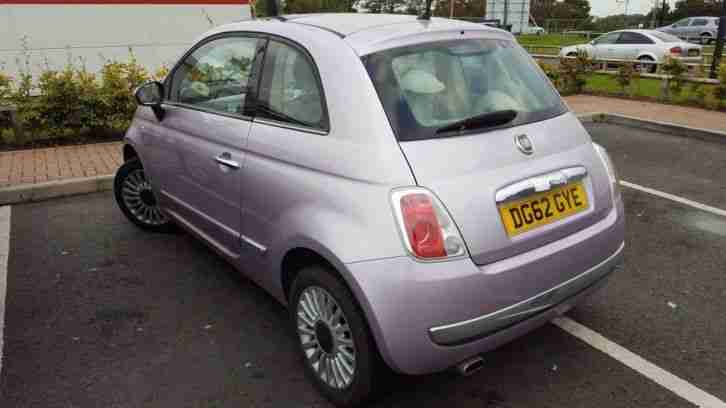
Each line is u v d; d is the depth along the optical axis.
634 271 4.18
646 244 4.68
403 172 2.33
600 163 2.96
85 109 7.87
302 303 2.82
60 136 8.00
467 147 2.48
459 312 2.31
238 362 3.12
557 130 2.85
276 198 2.83
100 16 12.76
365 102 2.52
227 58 3.51
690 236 4.83
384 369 2.52
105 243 4.72
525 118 2.79
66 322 3.52
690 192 6.04
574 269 2.68
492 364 3.10
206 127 3.50
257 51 3.24
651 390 2.87
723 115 10.09
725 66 10.76
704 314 3.57
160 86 4.13
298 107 2.85
